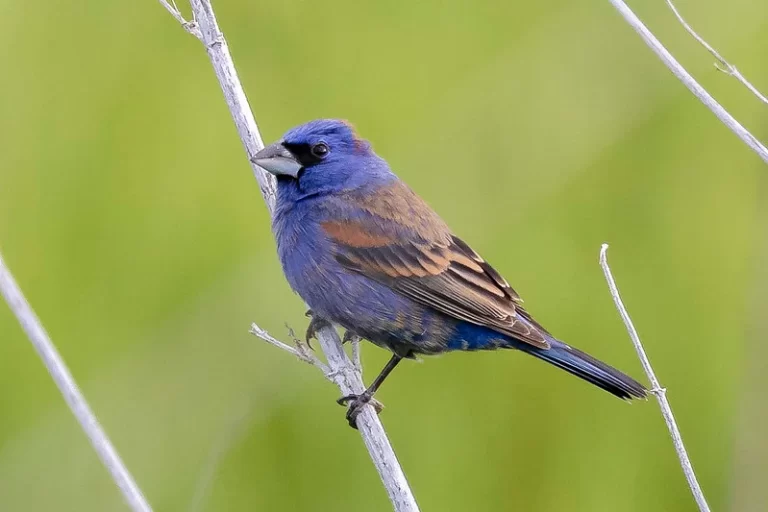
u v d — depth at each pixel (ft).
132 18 40.14
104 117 39.60
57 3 40.06
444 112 40.75
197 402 37.35
